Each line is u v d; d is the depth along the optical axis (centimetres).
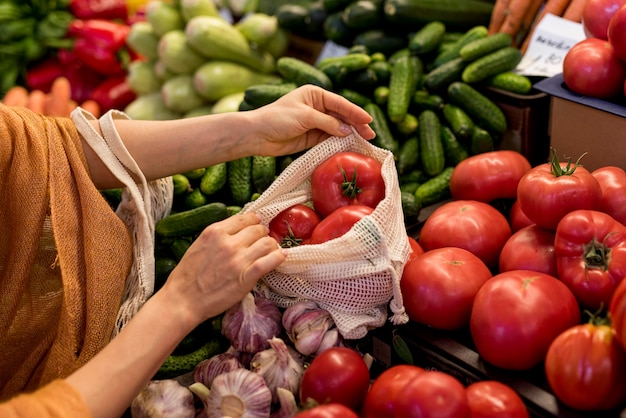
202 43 244
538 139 190
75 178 127
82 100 301
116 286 124
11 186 122
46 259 129
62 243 120
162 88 259
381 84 202
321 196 133
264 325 124
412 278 125
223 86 246
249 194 168
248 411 111
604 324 100
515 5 210
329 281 121
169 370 138
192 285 113
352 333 121
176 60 252
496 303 111
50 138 126
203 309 112
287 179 134
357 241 116
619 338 95
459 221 140
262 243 115
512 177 153
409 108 201
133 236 139
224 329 126
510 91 186
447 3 223
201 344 144
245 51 253
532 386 109
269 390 113
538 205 124
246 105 194
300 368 119
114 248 125
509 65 189
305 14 257
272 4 288
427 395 92
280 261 114
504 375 112
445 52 208
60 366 116
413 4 218
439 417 91
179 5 267
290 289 126
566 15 202
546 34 201
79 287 122
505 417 99
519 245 130
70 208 124
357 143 140
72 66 301
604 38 166
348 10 230
